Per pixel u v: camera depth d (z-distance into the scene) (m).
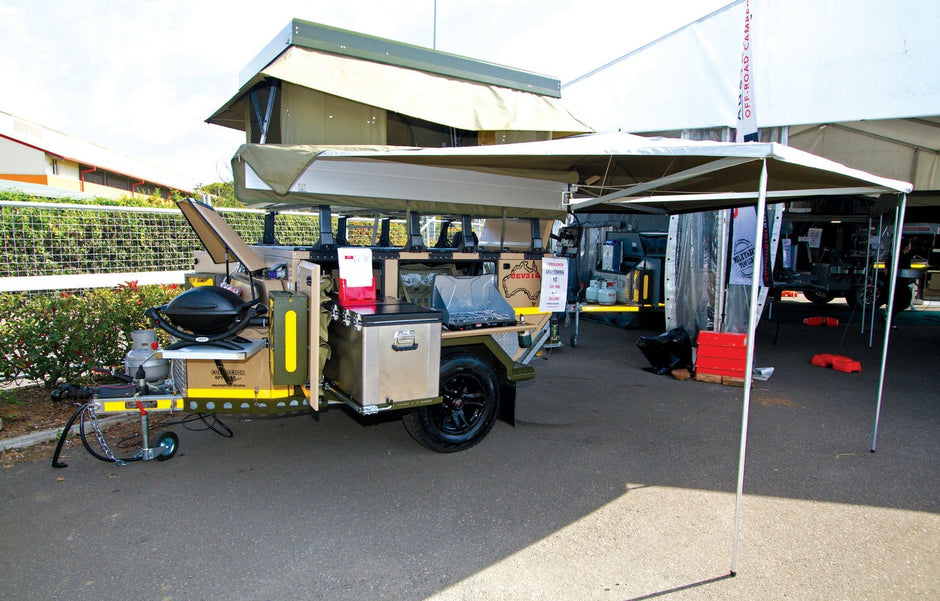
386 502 3.49
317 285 3.48
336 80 3.99
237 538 3.05
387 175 4.17
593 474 3.96
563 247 9.40
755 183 4.69
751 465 4.16
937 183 8.27
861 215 10.97
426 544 3.03
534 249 5.14
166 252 7.63
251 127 5.11
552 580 2.73
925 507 3.55
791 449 4.50
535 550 2.99
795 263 13.27
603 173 5.09
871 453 4.43
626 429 4.91
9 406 4.75
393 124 4.56
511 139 4.92
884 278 12.28
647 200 5.81
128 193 26.44
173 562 2.82
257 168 3.51
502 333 4.62
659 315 10.13
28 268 6.45
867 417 5.34
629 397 5.93
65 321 4.92
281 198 3.86
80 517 3.23
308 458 4.15
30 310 4.86
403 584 2.68
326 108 4.30
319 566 2.81
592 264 10.92
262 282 3.98
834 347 8.97
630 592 2.65
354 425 4.87
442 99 4.38
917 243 14.93
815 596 2.64
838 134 8.48
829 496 3.68
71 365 5.07
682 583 2.72
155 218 7.51
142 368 3.90
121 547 2.94
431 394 3.68
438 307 4.38
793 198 5.47
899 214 4.38
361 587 2.65
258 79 4.53
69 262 6.79
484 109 4.53
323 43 4.11
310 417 5.06
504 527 3.21
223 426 4.59
